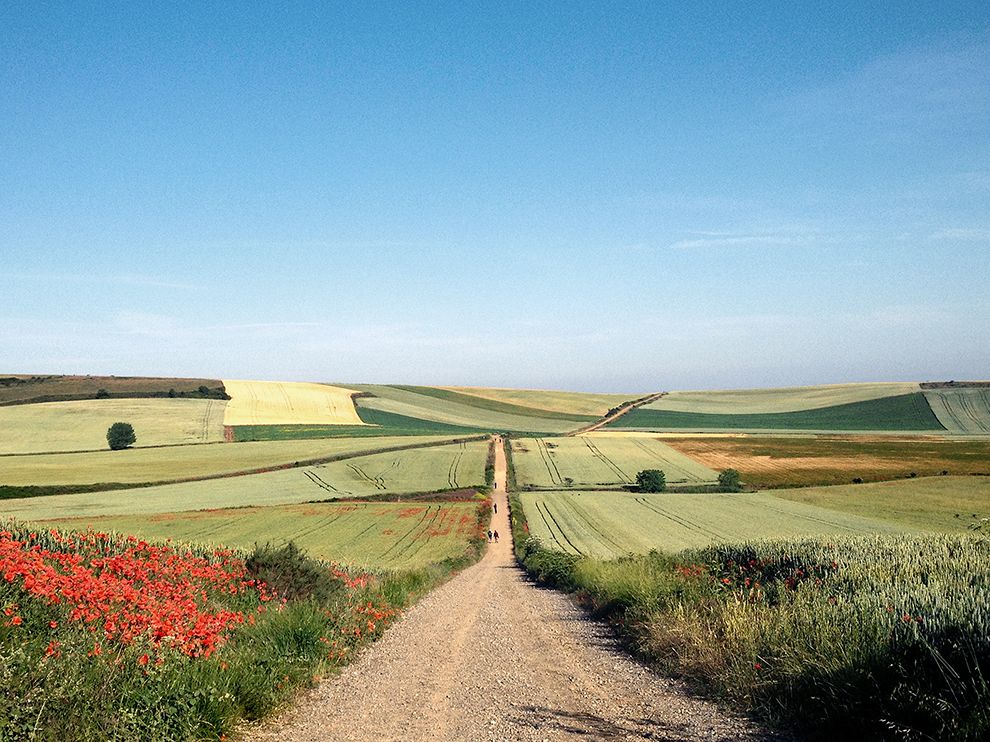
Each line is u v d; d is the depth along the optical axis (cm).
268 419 12925
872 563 1159
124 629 760
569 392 18788
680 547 4597
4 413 12094
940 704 561
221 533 5075
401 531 5409
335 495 7312
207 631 810
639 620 1195
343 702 791
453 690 843
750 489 7844
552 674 928
